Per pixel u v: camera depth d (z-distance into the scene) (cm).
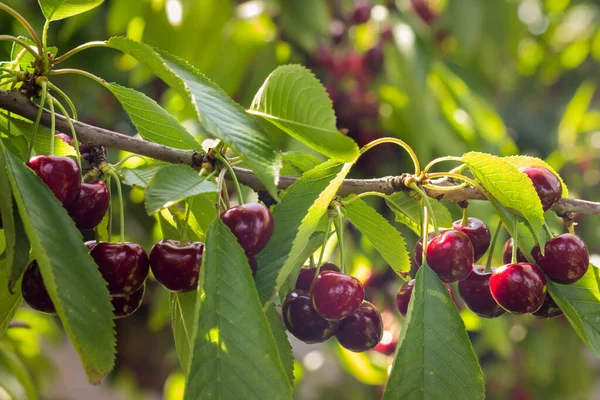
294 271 68
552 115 185
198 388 57
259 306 59
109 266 61
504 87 170
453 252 65
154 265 62
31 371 109
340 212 67
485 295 70
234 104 61
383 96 105
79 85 129
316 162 71
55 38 123
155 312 121
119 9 109
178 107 107
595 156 149
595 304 69
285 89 62
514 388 144
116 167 66
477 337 142
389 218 100
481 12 127
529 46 173
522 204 67
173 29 105
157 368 151
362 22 109
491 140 112
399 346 62
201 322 58
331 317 65
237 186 64
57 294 56
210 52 103
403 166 105
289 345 65
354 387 137
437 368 62
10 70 65
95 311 57
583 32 172
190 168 61
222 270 59
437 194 70
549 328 144
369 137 103
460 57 134
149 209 58
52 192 59
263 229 62
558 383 144
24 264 59
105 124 134
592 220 132
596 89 193
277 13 106
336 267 69
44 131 68
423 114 102
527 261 69
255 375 58
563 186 71
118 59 130
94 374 57
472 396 62
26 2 121
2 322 64
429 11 121
